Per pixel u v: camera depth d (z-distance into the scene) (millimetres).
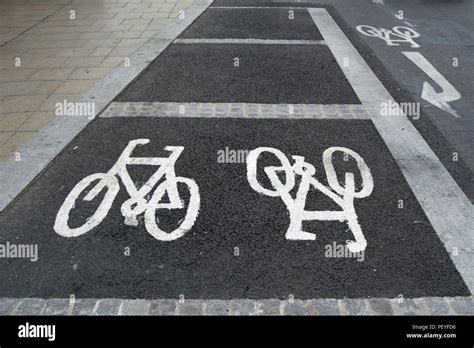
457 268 3684
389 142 5480
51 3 11992
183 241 3920
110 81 7031
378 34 9633
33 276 3590
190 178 4727
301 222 4141
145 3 11844
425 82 7320
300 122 5898
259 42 8953
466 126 5945
